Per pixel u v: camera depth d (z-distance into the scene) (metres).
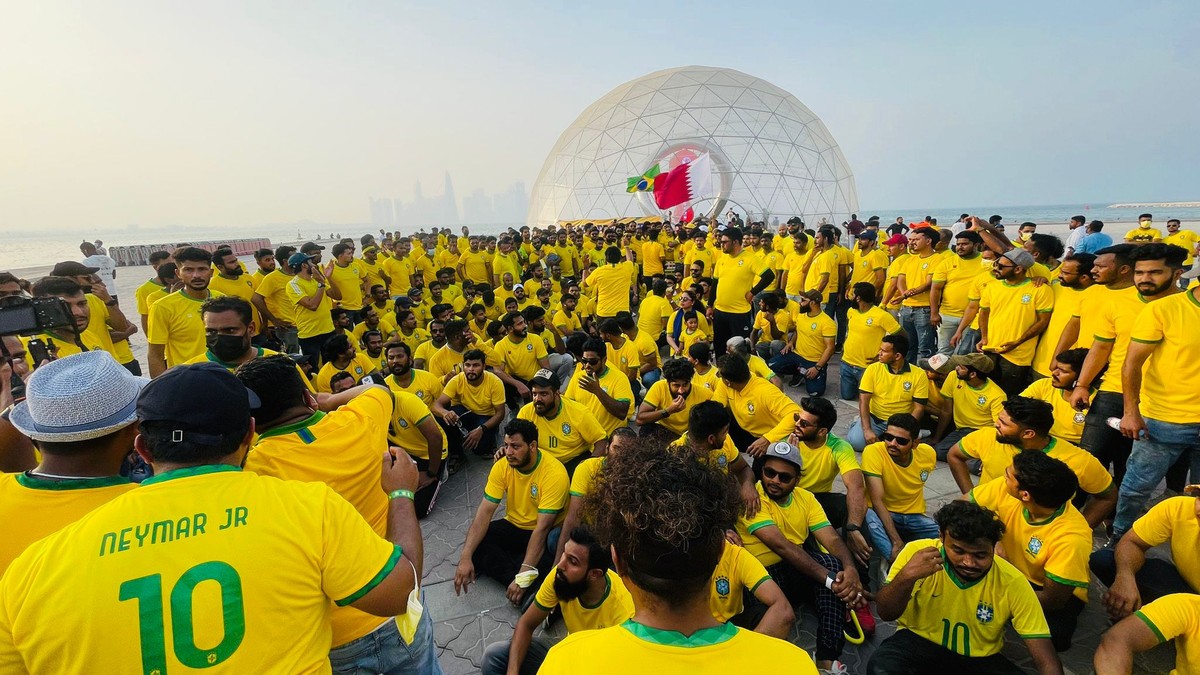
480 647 3.27
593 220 29.47
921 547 2.77
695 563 1.09
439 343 7.02
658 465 1.20
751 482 3.78
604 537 1.20
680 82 31.22
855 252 9.91
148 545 1.25
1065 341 4.82
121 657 1.19
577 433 4.70
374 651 2.04
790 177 29.09
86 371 1.66
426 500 4.64
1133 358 3.57
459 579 3.64
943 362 5.12
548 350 8.07
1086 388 4.20
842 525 3.96
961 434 5.07
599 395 5.29
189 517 1.30
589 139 31.83
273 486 1.44
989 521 2.51
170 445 1.39
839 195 30.92
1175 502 2.82
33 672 1.21
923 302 8.02
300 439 2.04
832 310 9.37
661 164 26.12
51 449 1.64
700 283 9.12
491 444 5.78
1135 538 2.96
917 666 2.74
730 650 1.08
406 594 1.56
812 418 3.82
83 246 14.00
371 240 12.21
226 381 1.51
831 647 2.97
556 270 13.37
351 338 6.81
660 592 1.12
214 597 1.24
